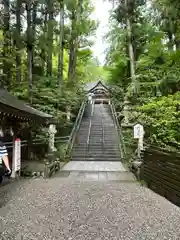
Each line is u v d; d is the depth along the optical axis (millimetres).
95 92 35188
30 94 13703
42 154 12672
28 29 14297
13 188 6707
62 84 16984
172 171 5555
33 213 4660
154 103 12117
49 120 11242
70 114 17797
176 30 14688
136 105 16016
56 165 10227
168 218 4453
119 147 14273
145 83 16266
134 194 6285
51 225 4043
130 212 4789
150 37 18469
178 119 10562
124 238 3562
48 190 6555
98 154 13688
